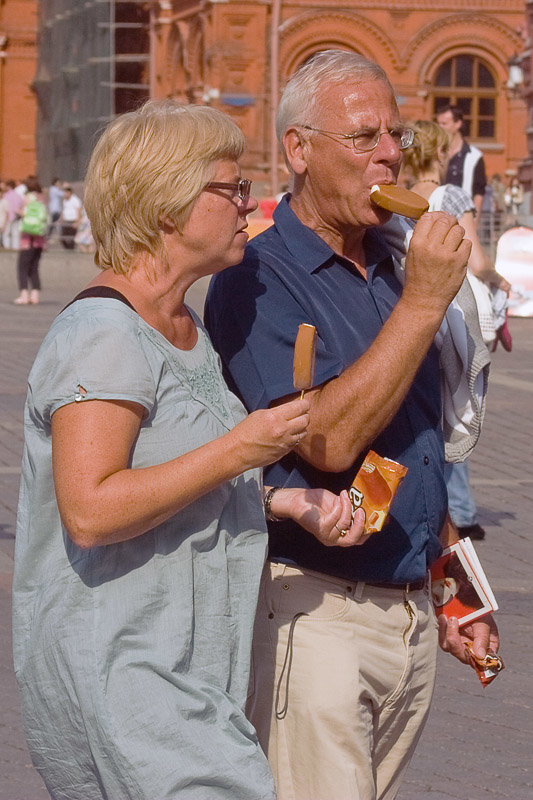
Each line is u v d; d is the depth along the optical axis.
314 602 3.94
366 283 4.11
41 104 66.62
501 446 14.07
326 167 3.95
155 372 3.38
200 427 3.46
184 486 3.28
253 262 3.99
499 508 11.40
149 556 3.38
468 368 4.23
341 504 3.71
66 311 3.38
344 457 3.74
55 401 3.28
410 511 4.00
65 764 3.43
